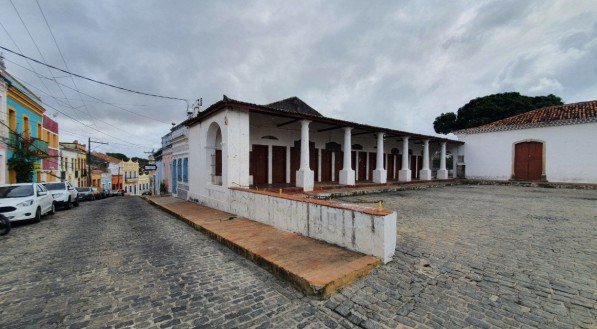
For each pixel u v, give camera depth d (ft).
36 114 58.18
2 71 43.37
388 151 67.46
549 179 60.18
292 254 14.65
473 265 12.98
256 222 23.85
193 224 25.09
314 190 38.24
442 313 9.16
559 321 8.48
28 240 21.29
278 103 58.23
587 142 55.67
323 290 10.64
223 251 17.47
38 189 32.58
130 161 164.04
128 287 12.10
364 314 9.39
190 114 54.70
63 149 83.51
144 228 25.44
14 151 45.83
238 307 10.27
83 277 13.25
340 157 55.01
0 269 14.48
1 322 9.32
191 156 43.19
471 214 25.30
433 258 13.96
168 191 67.87
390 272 12.50
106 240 20.79
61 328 8.96
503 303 9.61
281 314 9.71
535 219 22.99
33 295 11.36
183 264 15.05
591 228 19.80
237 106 30.55
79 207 48.80
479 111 100.42
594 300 9.62
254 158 42.16
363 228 14.38
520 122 66.44
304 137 37.47
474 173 72.79
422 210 27.53
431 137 61.26
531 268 12.50
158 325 9.11
